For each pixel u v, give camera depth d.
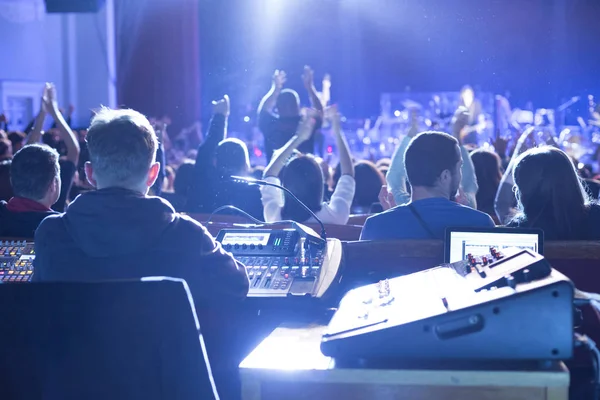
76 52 13.45
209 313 2.11
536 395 1.52
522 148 4.12
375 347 1.57
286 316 2.08
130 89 14.15
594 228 2.64
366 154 12.66
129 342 1.53
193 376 1.54
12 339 1.53
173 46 14.20
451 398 1.55
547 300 1.52
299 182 3.49
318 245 2.24
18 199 2.87
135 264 1.82
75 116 13.45
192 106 14.47
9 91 12.39
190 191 4.40
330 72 14.93
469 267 1.85
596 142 10.27
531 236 2.29
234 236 2.28
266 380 1.59
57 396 1.54
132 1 13.90
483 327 1.53
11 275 2.32
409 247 2.38
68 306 1.52
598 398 1.67
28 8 12.78
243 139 13.59
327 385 1.59
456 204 2.58
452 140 2.62
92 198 1.85
